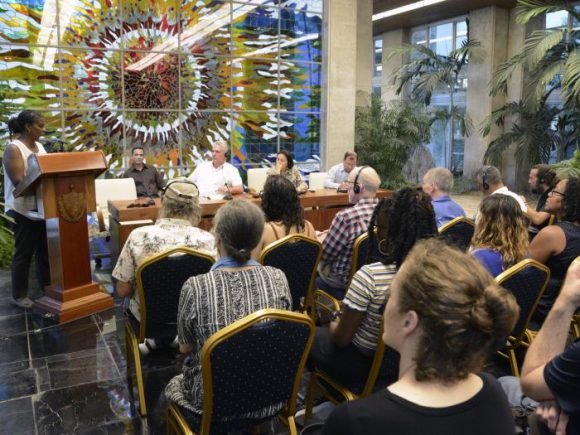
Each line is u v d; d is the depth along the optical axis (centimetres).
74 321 364
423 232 173
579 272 114
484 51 1075
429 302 78
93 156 373
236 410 164
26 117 375
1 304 397
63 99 651
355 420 77
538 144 961
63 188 360
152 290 238
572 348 102
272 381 165
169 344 316
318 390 220
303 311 284
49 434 230
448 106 1267
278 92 802
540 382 109
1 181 496
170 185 261
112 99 683
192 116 742
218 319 166
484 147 1169
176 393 179
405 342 83
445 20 1238
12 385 274
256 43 773
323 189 592
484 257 240
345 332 183
